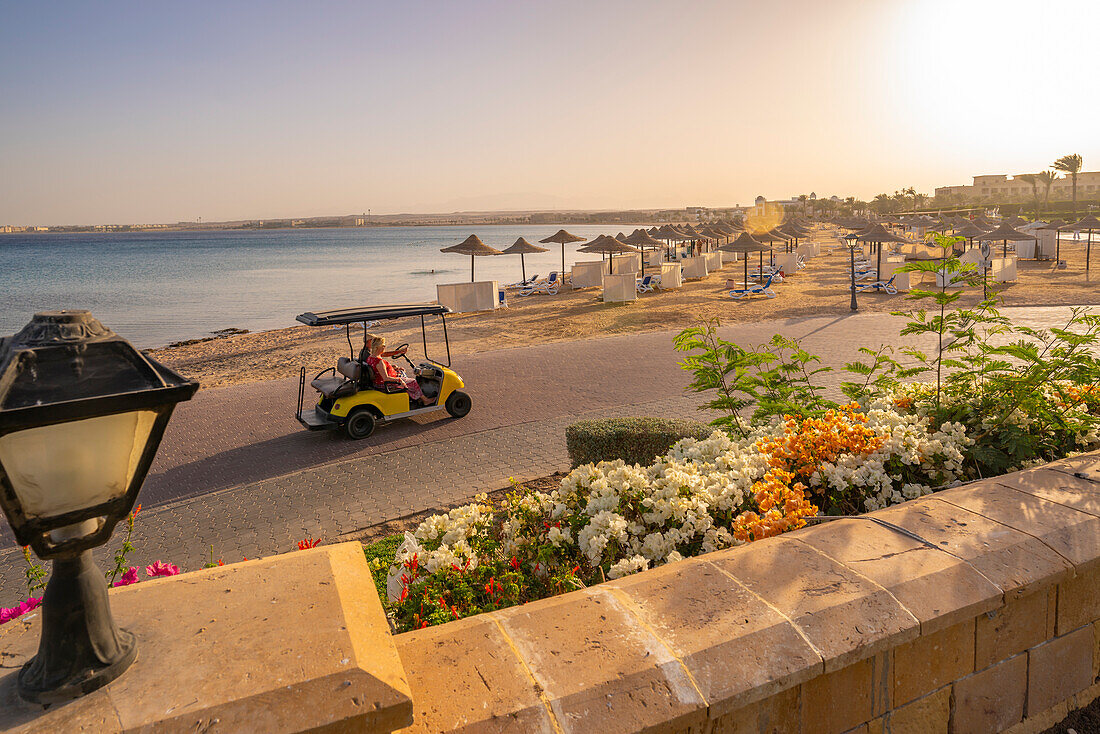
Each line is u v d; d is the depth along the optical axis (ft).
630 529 9.40
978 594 6.15
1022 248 126.52
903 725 6.10
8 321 97.45
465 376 45.83
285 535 22.04
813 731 5.58
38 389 3.45
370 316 33.22
